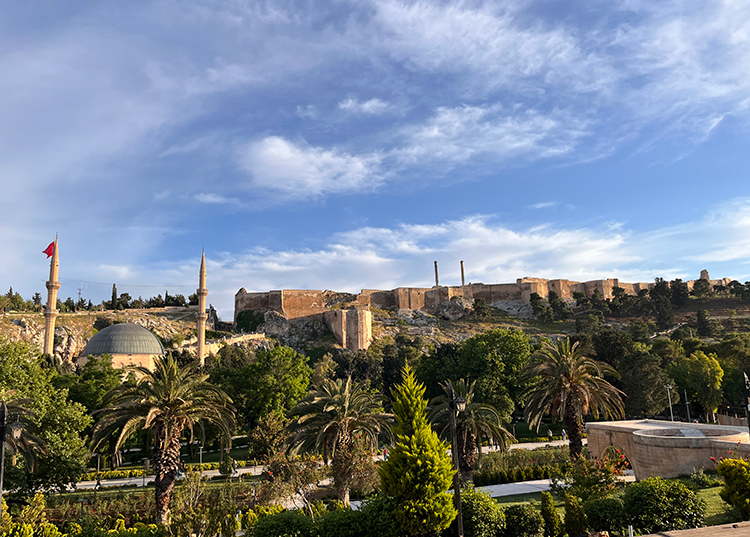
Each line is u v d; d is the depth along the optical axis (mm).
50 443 35375
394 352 116938
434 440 21562
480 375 69562
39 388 38125
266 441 50250
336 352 124000
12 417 29562
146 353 97312
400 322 146375
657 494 22047
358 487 33094
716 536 18969
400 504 20812
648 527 21406
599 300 154875
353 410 34656
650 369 70188
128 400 30516
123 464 64188
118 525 31766
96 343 97250
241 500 36750
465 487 24766
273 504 32812
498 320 152375
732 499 22016
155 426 29812
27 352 39875
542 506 22906
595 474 26000
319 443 33062
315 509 29266
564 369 34469
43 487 36188
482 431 38781
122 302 162750
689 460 32938
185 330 132250
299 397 66500
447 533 21875
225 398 31797
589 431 47875
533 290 162625
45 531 24969
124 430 27812
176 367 30469
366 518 21922
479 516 22281
